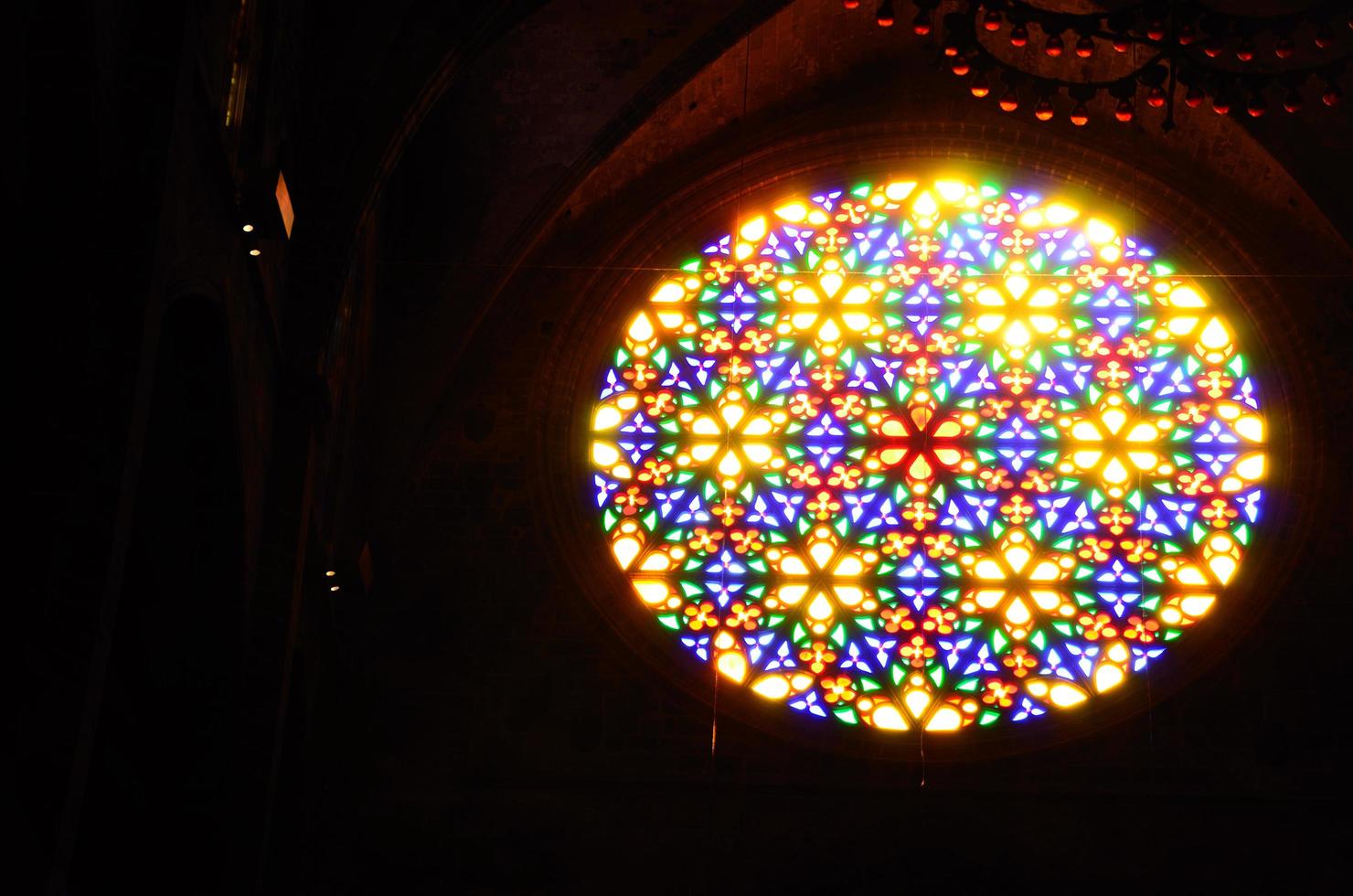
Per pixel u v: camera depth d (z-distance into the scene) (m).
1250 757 29.22
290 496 23.06
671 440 32.34
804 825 28.89
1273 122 31.27
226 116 20.28
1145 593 30.89
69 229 15.78
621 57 31.78
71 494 15.25
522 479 31.70
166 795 21.77
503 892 28.41
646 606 30.94
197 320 19.56
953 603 30.94
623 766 29.42
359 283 28.67
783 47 32.97
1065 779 29.12
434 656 30.30
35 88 15.19
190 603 21.70
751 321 33.31
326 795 28.88
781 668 30.45
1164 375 32.66
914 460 32.06
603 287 33.22
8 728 14.56
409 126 25.28
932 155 34.31
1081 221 33.94
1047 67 33.75
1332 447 31.48
